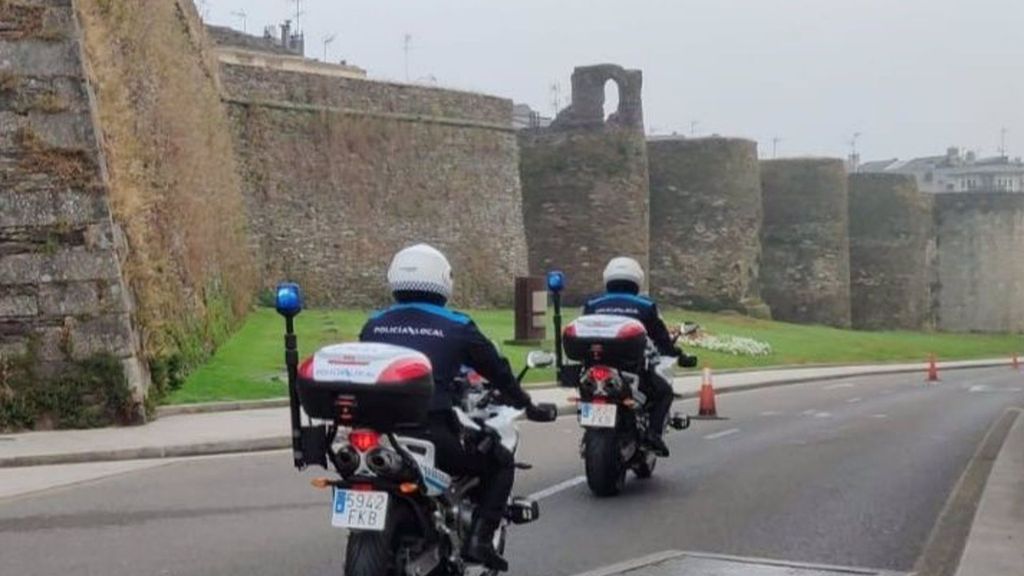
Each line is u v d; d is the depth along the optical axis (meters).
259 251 43.91
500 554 8.41
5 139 18.92
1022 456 16.17
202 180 30.55
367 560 7.04
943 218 78.44
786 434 19.50
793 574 9.29
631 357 12.42
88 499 12.78
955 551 10.21
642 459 13.28
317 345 31.36
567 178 59.66
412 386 7.10
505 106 54.34
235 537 10.62
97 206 19.09
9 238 18.67
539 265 59.97
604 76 59.78
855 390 33.09
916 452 17.02
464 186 51.72
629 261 13.36
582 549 10.20
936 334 74.38
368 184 47.75
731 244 63.88
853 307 74.81
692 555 9.96
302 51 67.19
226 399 21.84
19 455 15.69
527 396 8.25
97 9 22.16
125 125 22.00
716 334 50.59
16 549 10.13
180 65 29.53
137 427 18.56
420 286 7.92
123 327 18.94
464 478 7.94
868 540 10.67
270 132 44.75
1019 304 78.69
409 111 49.69
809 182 69.75
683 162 64.00
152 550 10.07
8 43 19.14
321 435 7.49
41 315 18.59
